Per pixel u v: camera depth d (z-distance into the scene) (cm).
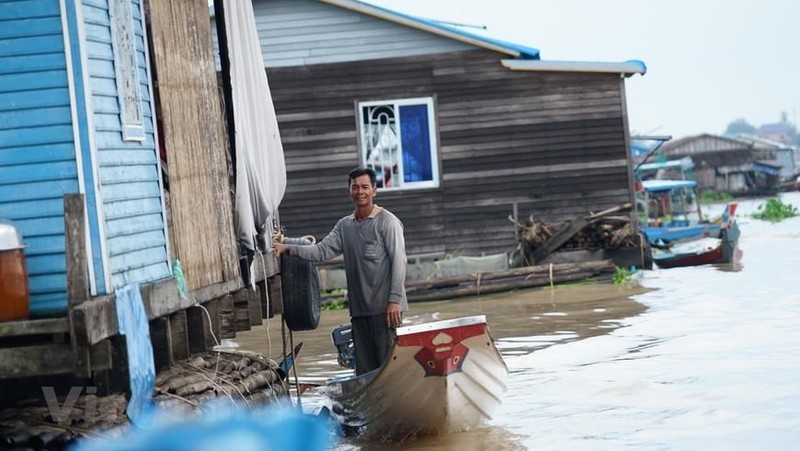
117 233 1577
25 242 1520
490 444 1809
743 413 1922
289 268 2148
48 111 1523
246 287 2097
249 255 2081
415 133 4781
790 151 16062
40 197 1521
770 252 5503
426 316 3638
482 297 4147
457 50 4747
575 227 4544
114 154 1600
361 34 4738
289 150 4759
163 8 1831
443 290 4172
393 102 4744
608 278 4353
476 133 4762
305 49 4741
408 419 1852
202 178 1941
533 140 4759
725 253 4928
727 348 2600
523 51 4666
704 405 2003
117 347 1491
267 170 2230
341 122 4753
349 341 2081
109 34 1617
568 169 4756
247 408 1736
